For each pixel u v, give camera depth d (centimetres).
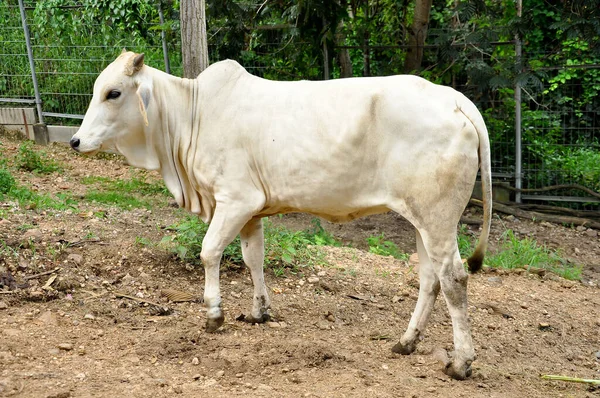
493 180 1070
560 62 1084
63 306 488
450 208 399
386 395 381
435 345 496
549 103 1121
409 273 671
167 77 464
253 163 444
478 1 955
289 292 575
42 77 1255
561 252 892
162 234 638
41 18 1241
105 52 1225
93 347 427
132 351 426
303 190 430
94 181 1009
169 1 1085
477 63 965
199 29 686
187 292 536
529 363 501
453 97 407
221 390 376
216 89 454
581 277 789
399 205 411
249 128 440
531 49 1138
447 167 395
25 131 1253
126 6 1171
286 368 417
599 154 1060
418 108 400
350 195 422
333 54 1080
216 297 462
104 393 356
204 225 598
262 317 500
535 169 1048
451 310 414
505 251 817
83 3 1219
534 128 1063
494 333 553
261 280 496
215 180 451
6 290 494
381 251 795
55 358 402
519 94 1018
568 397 431
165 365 413
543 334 566
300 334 489
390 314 562
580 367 507
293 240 669
